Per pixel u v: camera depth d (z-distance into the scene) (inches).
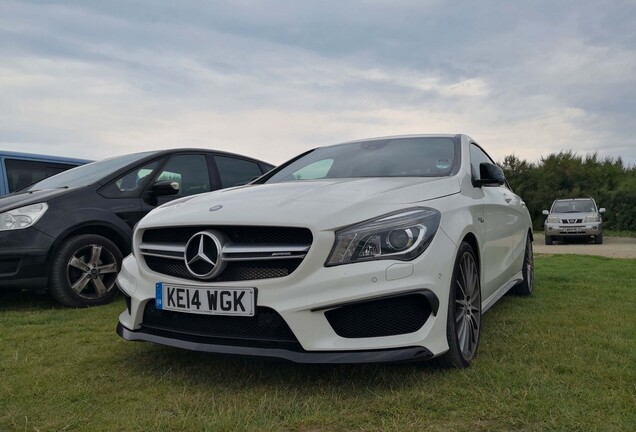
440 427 80.7
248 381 102.0
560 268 303.4
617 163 1163.3
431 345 95.0
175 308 103.0
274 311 94.0
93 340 136.9
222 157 239.0
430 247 97.9
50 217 178.7
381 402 89.7
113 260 191.5
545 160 1215.6
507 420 82.6
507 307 174.6
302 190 114.3
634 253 478.9
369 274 92.5
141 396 95.9
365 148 157.2
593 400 89.0
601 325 143.6
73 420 85.8
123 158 219.6
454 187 120.3
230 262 99.0
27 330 148.9
